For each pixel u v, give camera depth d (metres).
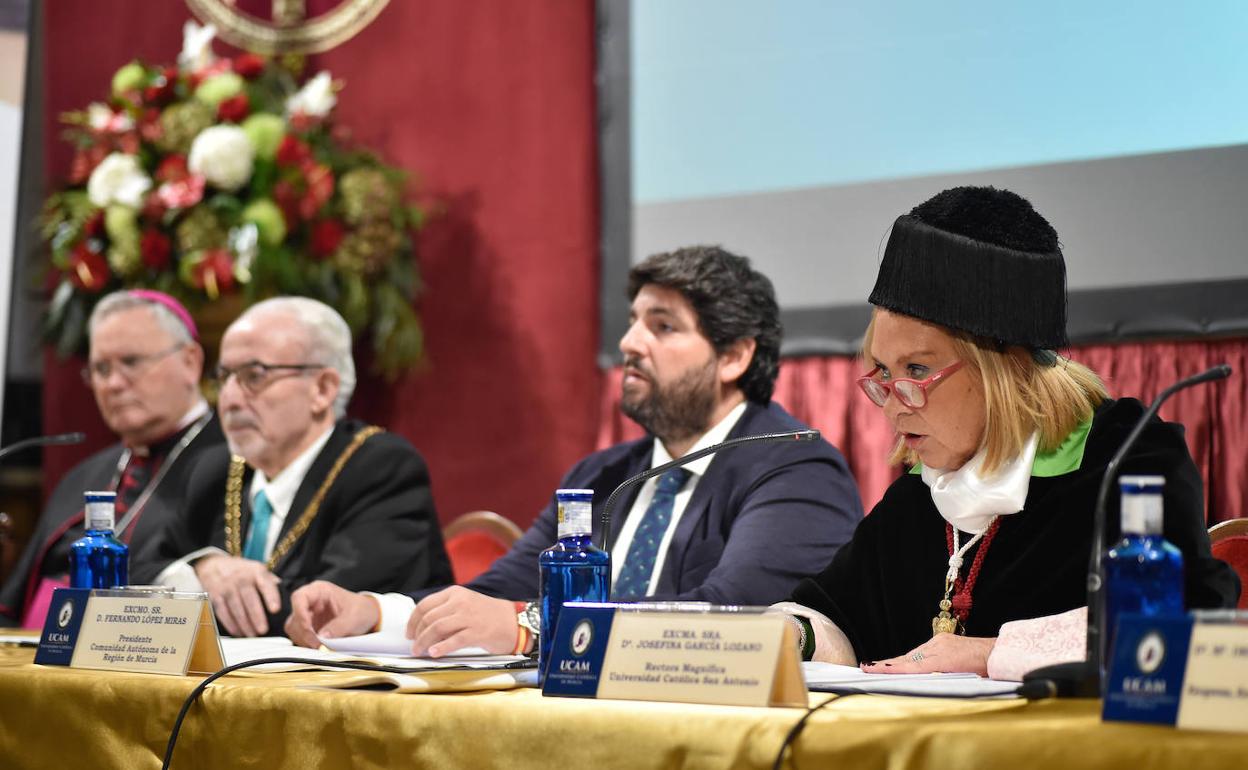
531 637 2.53
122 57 6.27
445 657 2.45
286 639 3.13
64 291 5.46
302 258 5.34
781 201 5.07
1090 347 4.38
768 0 5.14
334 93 5.82
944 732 1.42
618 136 5.45
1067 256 4.45
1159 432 2.29
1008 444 2.28
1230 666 1.38
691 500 3.27
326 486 3.82
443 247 5.75
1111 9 4.45
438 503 5.71
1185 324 4.24
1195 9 4.31
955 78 4.74
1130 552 1.65
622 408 3.38
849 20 4.96
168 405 4.47
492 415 5.64
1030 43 4.59
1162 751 1.33
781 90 5.09
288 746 1.80
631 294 3.43
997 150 4.64
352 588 3.63
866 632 2.54
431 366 5.75
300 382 3.88
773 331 3.40
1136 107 4.39
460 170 5.76
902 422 2.33
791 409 4.91
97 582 2.70
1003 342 2.27
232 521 3.95
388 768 1.71
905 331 2.30
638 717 1.58
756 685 1.62
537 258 5.59
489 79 5.72
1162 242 4.32
